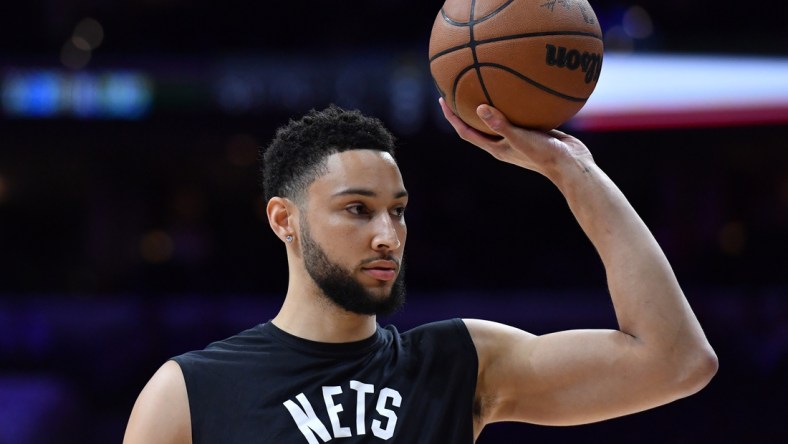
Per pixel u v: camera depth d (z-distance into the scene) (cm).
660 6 3806
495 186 4184
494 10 716
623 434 2388
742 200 3975
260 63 3372
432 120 3288
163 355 2734
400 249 699
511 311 2766
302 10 3872
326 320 710
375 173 693
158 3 3884
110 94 3362
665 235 3862
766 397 2492
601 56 736
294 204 719
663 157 3850
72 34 3809
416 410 703
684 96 3338
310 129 719
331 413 684
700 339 689
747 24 3800
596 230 716
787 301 2636
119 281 3894
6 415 2353
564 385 726
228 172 4247
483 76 716
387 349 729
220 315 2778
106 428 2602
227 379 694
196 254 3706
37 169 4472
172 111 3369
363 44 3791
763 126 3506
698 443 2400
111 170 3966
